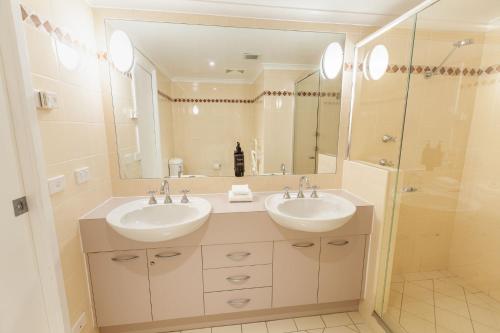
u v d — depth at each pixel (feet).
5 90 2.78
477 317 4.94
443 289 5.74
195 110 5.40
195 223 3.89
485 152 5.46
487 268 5.54
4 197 2.77
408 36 5.35
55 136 3.40
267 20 5.17
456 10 4.78
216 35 5.12
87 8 4.39
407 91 5.35
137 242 4.22
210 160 5.58
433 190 5.90
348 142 5.88
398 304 5.26
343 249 4.88
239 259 4.58
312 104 5.65
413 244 6.01
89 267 4.20
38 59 3.07
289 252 4.70
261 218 4.47
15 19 2.72
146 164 5.35
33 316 3.20
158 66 5.12
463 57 5.43
